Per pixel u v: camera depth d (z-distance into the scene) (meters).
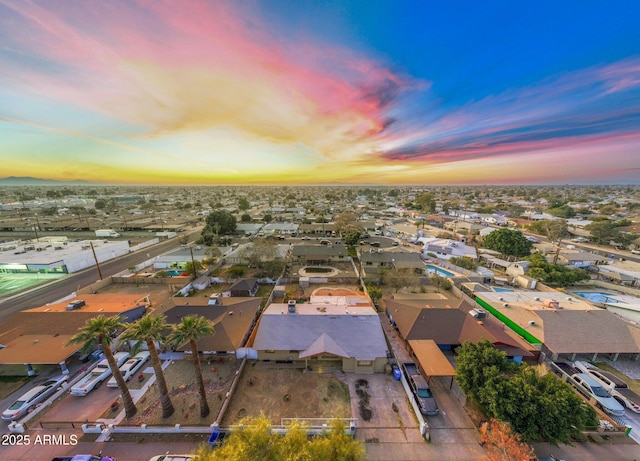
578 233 86.12
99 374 26.94
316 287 48.88
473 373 22.28
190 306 35.81
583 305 37.00
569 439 19.55
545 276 49.25
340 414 23.30
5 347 28.28
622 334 30.70
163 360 30.20
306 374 28.17
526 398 19.41
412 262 56.19
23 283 51.69
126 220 113.25
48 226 99.62
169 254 63.94
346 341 29.70
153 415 23.11
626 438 21.11
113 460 19.08
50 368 28.53
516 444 18.02
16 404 23.02
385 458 19.69
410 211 139.12
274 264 53.62
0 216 125.25
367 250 63.09
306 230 91.75
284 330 31.08
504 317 35.28
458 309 34.44
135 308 37.22
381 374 28.28
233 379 27.34
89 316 34.16
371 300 40.09
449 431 21.77
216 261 59.31
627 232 78.06
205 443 19.88
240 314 35.03
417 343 29.78
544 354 29.33
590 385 25.02
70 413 23.28
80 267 59.44
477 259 64.12
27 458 19.59
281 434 21.48
